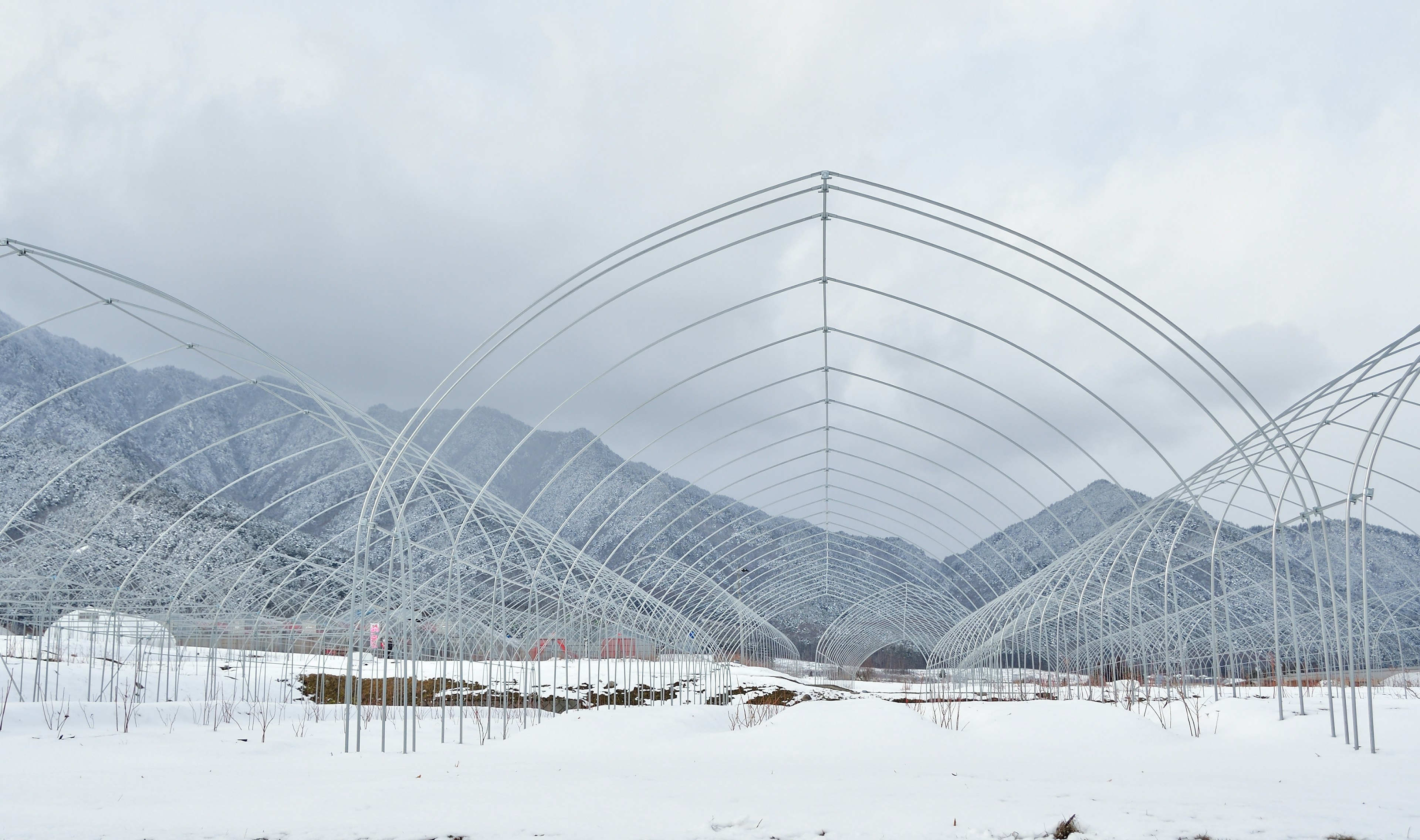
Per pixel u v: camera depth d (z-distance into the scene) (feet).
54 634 93.71
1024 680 115.75
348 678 49.16
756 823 24.35
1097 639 135.74
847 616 157.79
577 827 24.03
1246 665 126.72
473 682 99.09
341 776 36.29
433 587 86.22
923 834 23.06
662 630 112.88
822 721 55.98
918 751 48.73
